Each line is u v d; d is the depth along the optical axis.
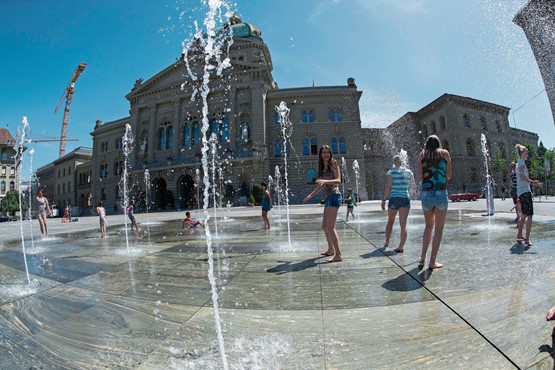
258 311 2.62
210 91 42.75
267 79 44.06
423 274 3.47
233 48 45.06
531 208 4.94
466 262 3.90
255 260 4.71
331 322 2.33
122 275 4.12
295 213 19.28
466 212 13.45
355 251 5.12
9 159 67.69
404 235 4.92
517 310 2.34
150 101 46.56
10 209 59.31
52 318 2.67
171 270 4.30
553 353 1.73
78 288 3.56
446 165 3.81
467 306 2.47
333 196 4.54
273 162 42.12
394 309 2.51
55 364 1.92
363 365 1.74
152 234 9.86
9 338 2.31
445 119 46.91
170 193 41.81
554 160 45.88
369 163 49.97
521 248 4.64
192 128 43.25
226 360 1.87
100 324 2.51
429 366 1.69
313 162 41.56
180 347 2.06
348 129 42.44
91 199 56.94
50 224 22.89
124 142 48.50
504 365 1.66
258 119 40.47
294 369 1.73
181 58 43.34
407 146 51.69
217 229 10.45
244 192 39.06
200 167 40.44
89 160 65.31
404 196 4.99
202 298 3.03
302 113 43.19
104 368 1.85
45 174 81.81
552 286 2.82
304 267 4.11
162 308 2.80
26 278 4.12
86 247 7.18
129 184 45.12
